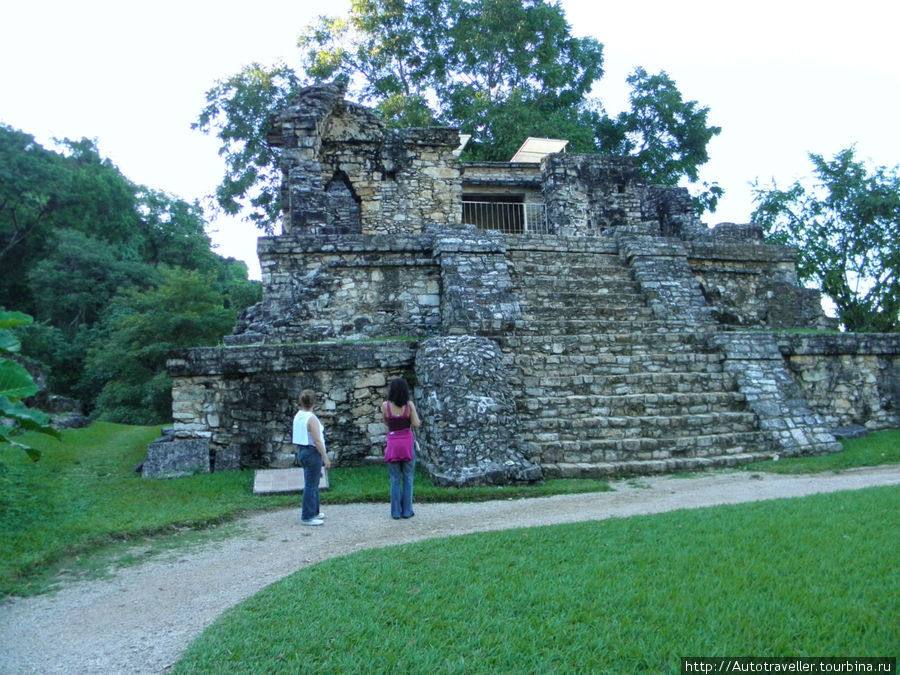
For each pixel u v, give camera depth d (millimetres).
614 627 3615
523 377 9867
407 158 16203
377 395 9641
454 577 4508
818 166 24344
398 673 3260
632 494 7348
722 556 4664
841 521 5406
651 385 10078
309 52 27719
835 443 9547
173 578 5082
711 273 13922
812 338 11195
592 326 11242
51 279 33250
